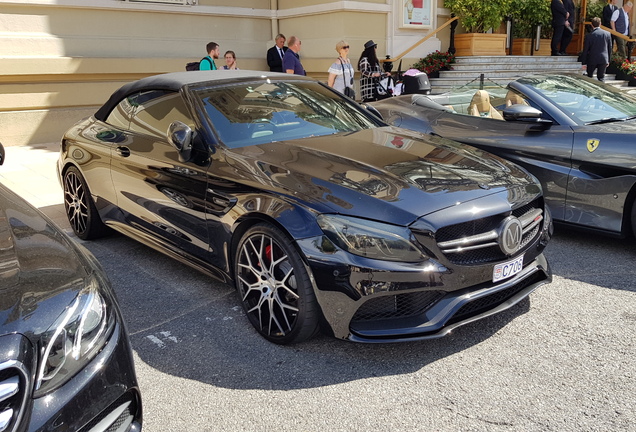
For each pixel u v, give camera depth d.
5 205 2.72
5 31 9.01
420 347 3.16
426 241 2.82
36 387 1.82
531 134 4.88
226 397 2.78
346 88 9.22
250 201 3.21
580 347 3.10
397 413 2.61
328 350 3.16
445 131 5.48
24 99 9.24
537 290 3.84
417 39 12.49
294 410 2.66
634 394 2.68
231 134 3.73
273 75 4.53
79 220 5.02
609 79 13.34
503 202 3.08
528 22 14.20
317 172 3.21
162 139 3.99
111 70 9.91
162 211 3.91
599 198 4.43
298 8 11.77
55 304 2.00
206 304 3.78
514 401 2.66
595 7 16.52
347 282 2.81
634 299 3.66
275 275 3.12
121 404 2.12
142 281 4.18
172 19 10.75
